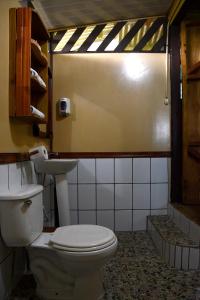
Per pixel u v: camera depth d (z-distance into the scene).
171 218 2.52
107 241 1.36
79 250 1.29
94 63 2.72
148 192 2.71
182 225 2.18
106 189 2.71
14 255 1.60
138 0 2.28
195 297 1.49
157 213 2.71
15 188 1.56
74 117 2.73
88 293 1.41
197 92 2.54
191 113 2.54
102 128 2.72
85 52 2.71
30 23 1.60
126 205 2.71
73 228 1.58
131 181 2.70
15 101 1.58
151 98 2.71
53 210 2.63
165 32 2.67
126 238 2.46
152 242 2.35
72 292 1.47
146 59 2.71
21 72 1.58
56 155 2.67
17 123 1.71
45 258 1.50
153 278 1.70
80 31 2.71
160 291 1.55
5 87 1.53
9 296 1.52
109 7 2.35
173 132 2.58
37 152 1.93
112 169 2.70
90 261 1.30
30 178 1.92
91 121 2.73
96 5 2.28
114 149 2.72
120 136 2.72
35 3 2.11
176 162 2.59
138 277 1.72
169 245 1.88
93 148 2.72
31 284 1.65
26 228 1.39
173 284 1.63
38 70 2.08
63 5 2.22
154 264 1.90
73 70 2.72
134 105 2.72
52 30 2.67
